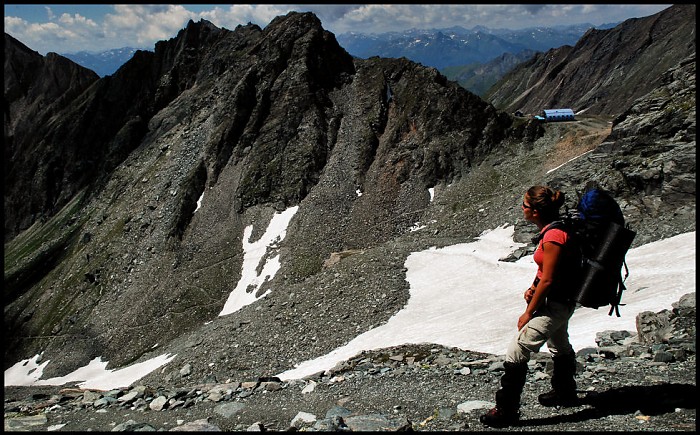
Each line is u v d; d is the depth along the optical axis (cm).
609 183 5653
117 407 1149
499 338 3055
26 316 10681
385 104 12362
